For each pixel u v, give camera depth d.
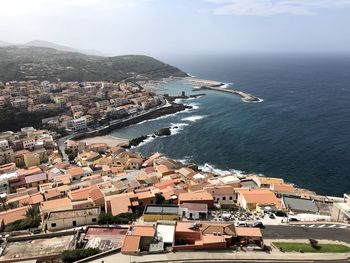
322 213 80.88
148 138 190.62
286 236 64.81
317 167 140.38
